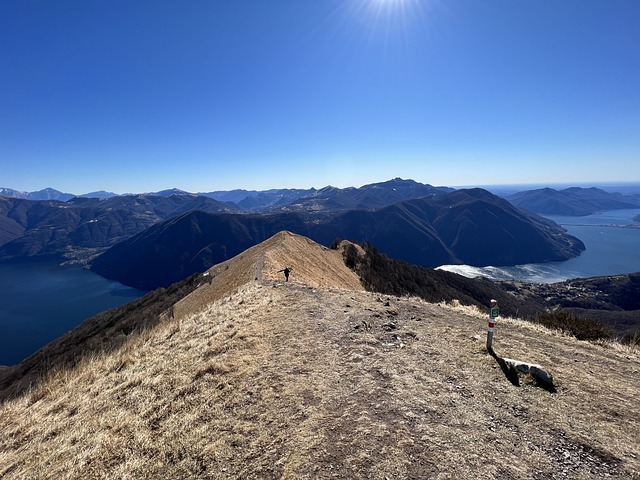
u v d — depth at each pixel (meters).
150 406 8.54
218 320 15.72
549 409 7.21
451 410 7.12
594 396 7.80
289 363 9.86
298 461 5.78
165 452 6.63
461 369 9.14
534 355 10.16
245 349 11.26
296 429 6.67
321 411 7.24
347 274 52.34
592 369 9.41
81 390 11.46
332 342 11.43
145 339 17.33
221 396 8.35
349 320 13.90
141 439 7.20
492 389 8.07
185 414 7.81
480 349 10.53
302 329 12.89
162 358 12.17
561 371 9.06
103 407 9.30
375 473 5.38
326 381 8.65
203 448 6.48
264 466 5.79
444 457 5.68
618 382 8.62
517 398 7.66
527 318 17.45
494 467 5.45
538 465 5.52
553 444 6.07
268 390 8.34
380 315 14.52
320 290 20.55
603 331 14.04
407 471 5.39
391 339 11.56
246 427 6.95
